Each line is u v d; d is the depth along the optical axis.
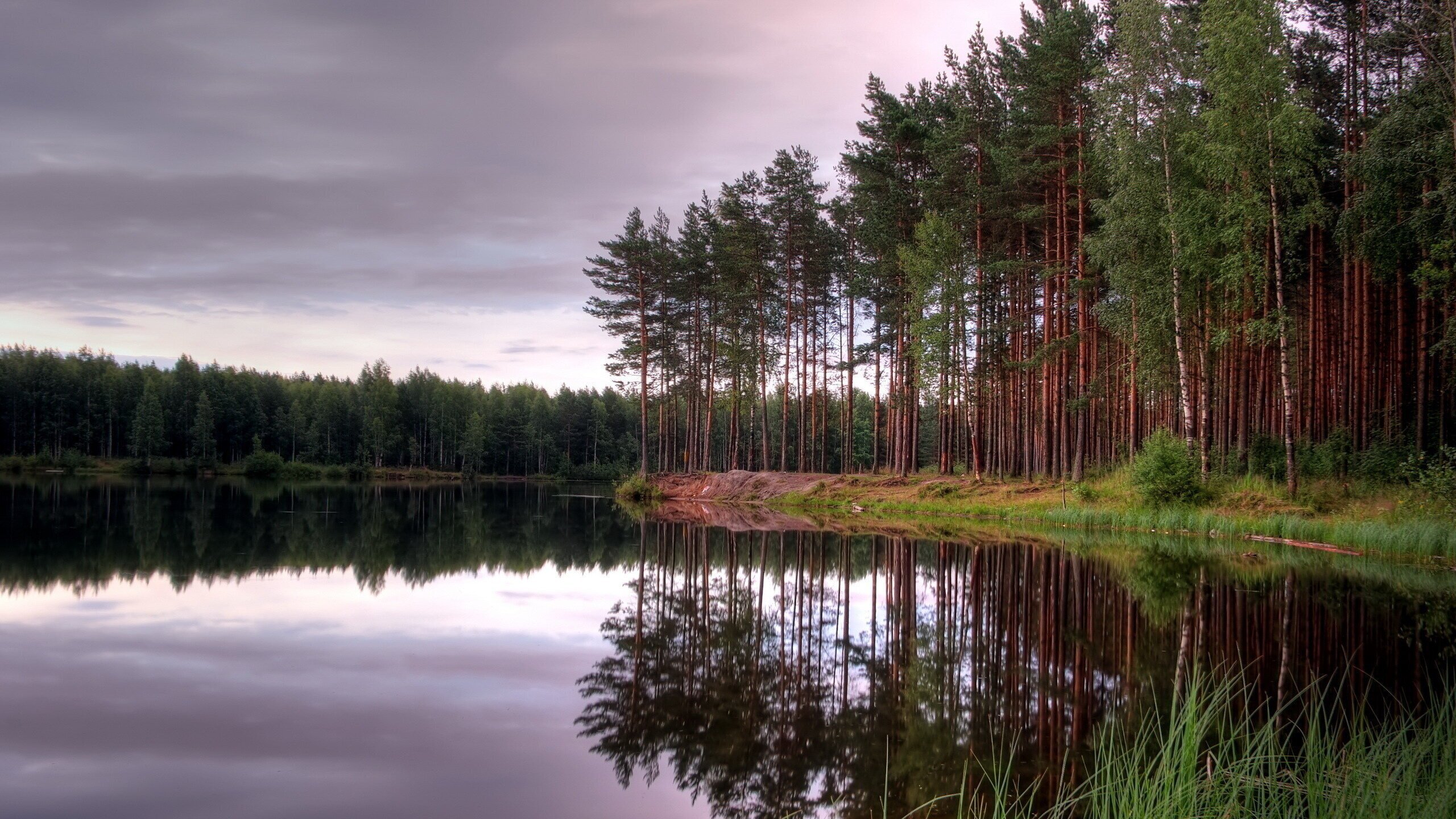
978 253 32.31
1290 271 26.64
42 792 6.30
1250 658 9.96
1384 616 12.37
